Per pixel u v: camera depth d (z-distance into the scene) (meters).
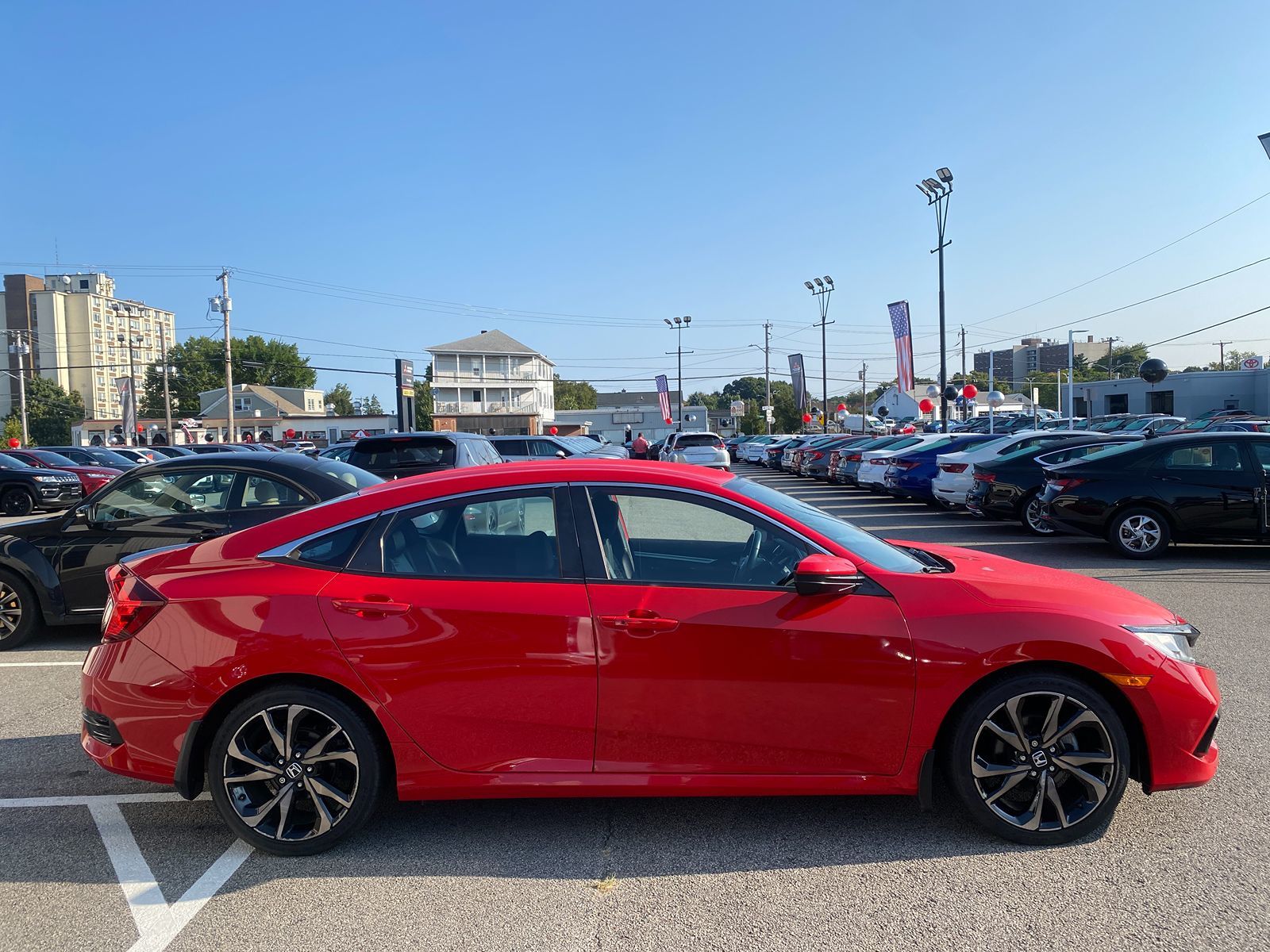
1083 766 3.31
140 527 6.68
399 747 3.32
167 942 2.84
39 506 20.12
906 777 3.31
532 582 3.39
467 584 3.39
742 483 3.87
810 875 3.17
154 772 3.39
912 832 3.50
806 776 3.31
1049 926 2.80
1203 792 3.80
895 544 4.20
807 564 3.23
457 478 3.61
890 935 2.77
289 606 3.34
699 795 3.32
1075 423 31.91
